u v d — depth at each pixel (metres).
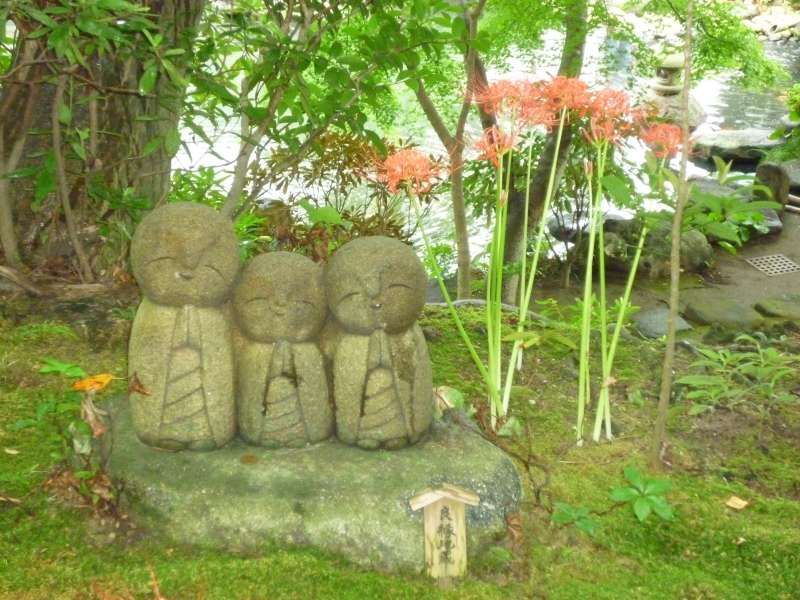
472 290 8.24
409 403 2.84
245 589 2.46
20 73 4.16
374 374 2.79
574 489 3.11
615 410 3.77
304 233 5.43
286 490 2.71
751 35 8.30
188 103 4.10
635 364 4.27
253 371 2.81
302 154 4.73
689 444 3.53
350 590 2.48
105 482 2.71
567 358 4.21
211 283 2.70
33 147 4.50
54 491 2.86
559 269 8.96
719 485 3.22
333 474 2.76
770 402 3.83
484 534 2.73
